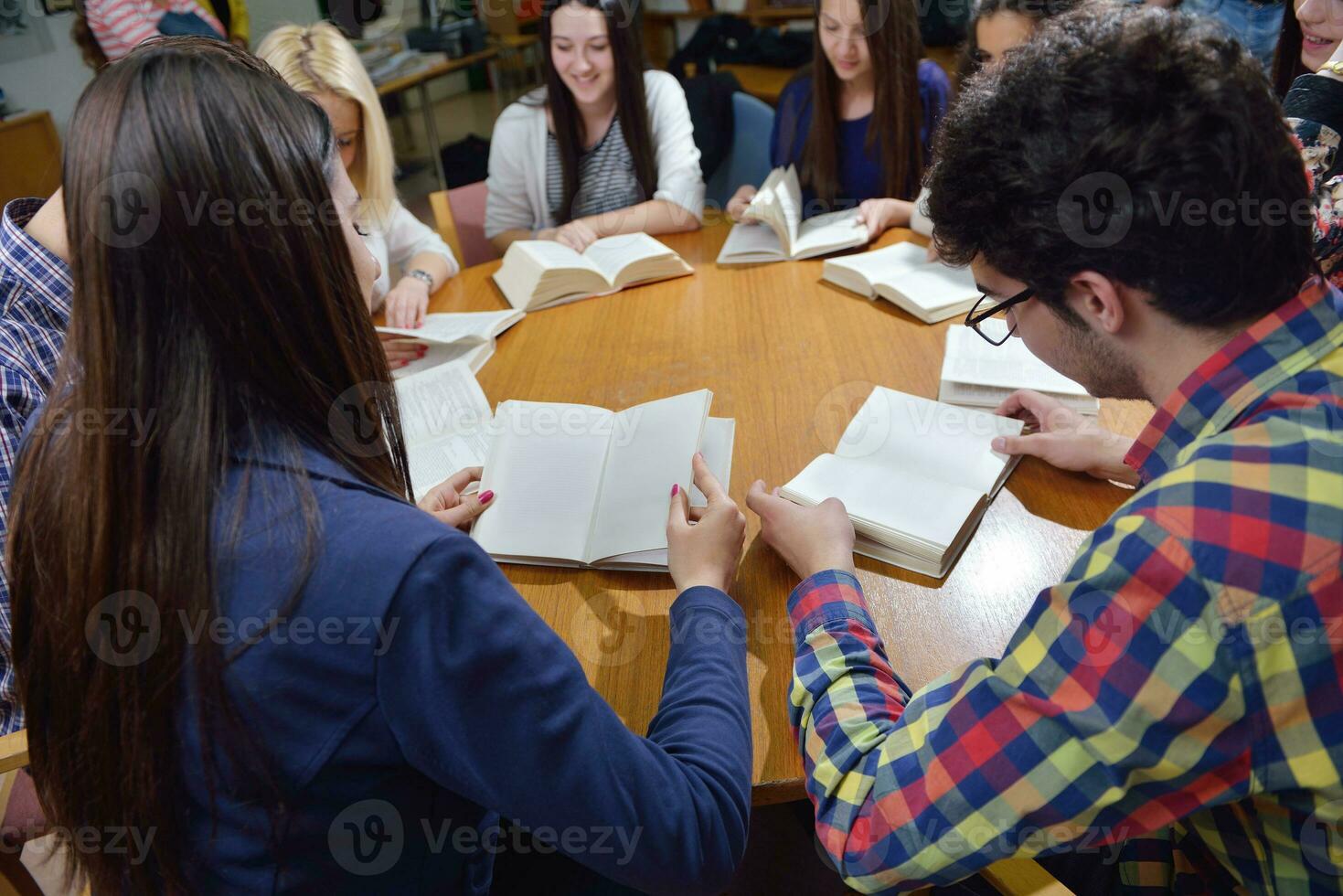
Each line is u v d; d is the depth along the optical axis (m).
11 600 0.62
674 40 4.58
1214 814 0.68
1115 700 0.55
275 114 0.56
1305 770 0.55
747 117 2.54
